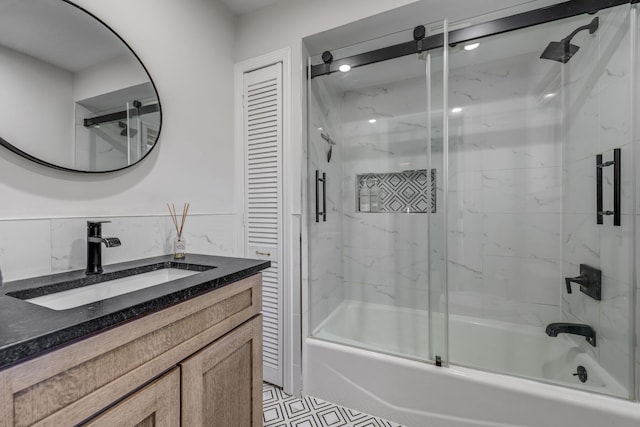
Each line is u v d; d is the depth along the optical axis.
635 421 1.04
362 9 1.55
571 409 1.12
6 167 0.90
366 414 1.48
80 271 1.03
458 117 2.01
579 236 1.60
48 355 0.50
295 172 1.67
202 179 1.61
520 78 1.85
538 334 1.75
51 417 0.51
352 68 1.78
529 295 1.86
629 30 1.21
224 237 1.74
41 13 0.97
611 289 1.31
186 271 1.16
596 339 1.42
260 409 1.10
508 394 1.21
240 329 1.01
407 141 2.18
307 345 1.65
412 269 2.17
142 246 1.28
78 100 1.06
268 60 1.74
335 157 2.23
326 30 1.63
